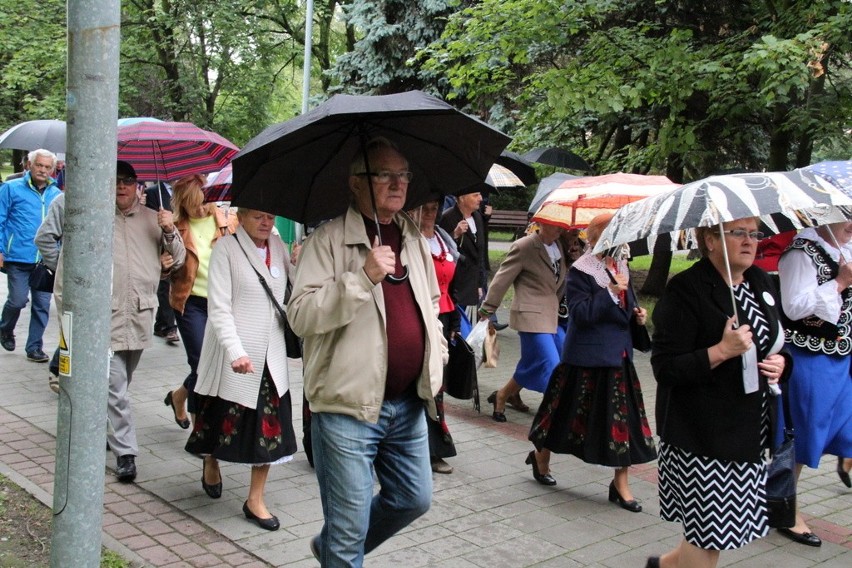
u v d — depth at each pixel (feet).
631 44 36.22
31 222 28.53
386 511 11.33
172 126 18.61
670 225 10.74
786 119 37.19
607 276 16.92
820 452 15.72
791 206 10.72
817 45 30.37
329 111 9.60
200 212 19.67
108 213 9.15
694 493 11.50
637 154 40.93
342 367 10.22
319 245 10.48
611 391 16.83
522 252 22.06
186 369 28.45
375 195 10.50
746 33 36.55
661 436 11.91
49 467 18.24
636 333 17.34
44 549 13.93
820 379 15.52
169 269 18.57
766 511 11.62
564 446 17.33
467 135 11.06
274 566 13.89
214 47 76.38
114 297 17.62
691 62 34.73
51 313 37.52
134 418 22.49
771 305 11.75
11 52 75.56
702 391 11.43
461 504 17.15
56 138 28.86
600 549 15.05
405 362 10.57
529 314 22.18
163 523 15.56
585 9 35.68
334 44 84.23
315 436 10.71
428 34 54.13
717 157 42.60
